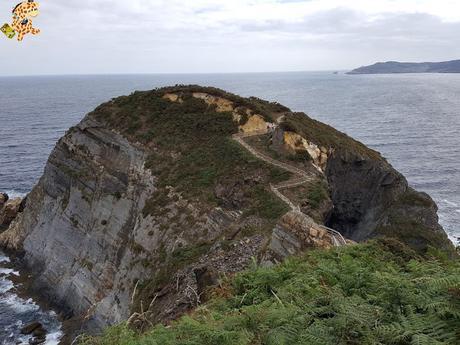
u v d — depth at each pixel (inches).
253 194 1581.0
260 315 388.5
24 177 3454.7
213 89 2317.9
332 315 376.2
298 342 332.5
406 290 364.2
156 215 1673.2
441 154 4183.1
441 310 330.6
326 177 1813.5
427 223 1829.5
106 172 2015.3
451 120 6250.0
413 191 1996.8
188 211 1622.8
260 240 1258.0
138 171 1941.4
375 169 1978.3
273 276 544.1
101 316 1579.7
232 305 513.3
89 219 1930.4
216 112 2170.3
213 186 1690.5
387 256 603.2
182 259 1364.4
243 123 2078.0
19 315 1697.8
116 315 1520.7
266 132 2039.9
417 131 5369.1
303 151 1806.1
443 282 361.7
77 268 1830.7
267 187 1598.2
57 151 2272.4
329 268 507.8
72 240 1941.4
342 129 5487.2
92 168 2079.2
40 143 4817.9
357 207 1977.1
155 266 1501.0
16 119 6732.3
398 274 451.5
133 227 1756.9
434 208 1893.5
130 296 1510.8
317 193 1512.1
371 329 331.6
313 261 624.7
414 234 1742.1
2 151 4370.1
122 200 1887.3
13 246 2199.8
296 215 1164.5
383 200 1968.5
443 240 1749.5
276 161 1768.0
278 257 1113.4
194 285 1087.0
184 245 1493.6
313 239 1087.0
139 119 2208.4
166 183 1788.9
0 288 1899.6
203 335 374.3
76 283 1776.6
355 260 551.5
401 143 4667.8
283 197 1499.8
